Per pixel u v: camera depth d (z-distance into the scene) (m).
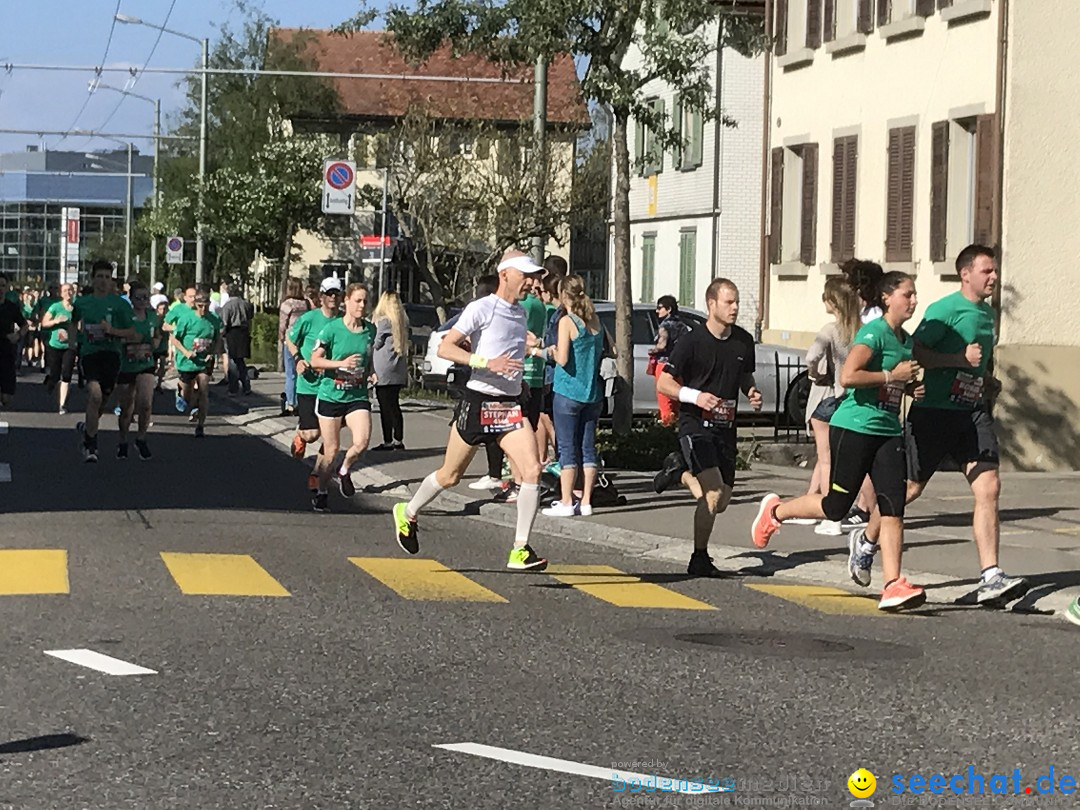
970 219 24.30
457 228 42.88
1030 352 22.73
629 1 20.39
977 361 11.59
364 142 47.25
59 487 17.55
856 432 11.66
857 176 27.09
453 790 6.42
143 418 21.31
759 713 7.93
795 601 11.90
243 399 33.75
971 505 17.86
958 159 24.33
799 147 29.27
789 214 29.83
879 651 9.80
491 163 43.12
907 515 16.78
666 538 14.82
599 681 8.61
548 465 17.02
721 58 38.25
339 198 28.11
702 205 39.31
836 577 13.20
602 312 27.41
